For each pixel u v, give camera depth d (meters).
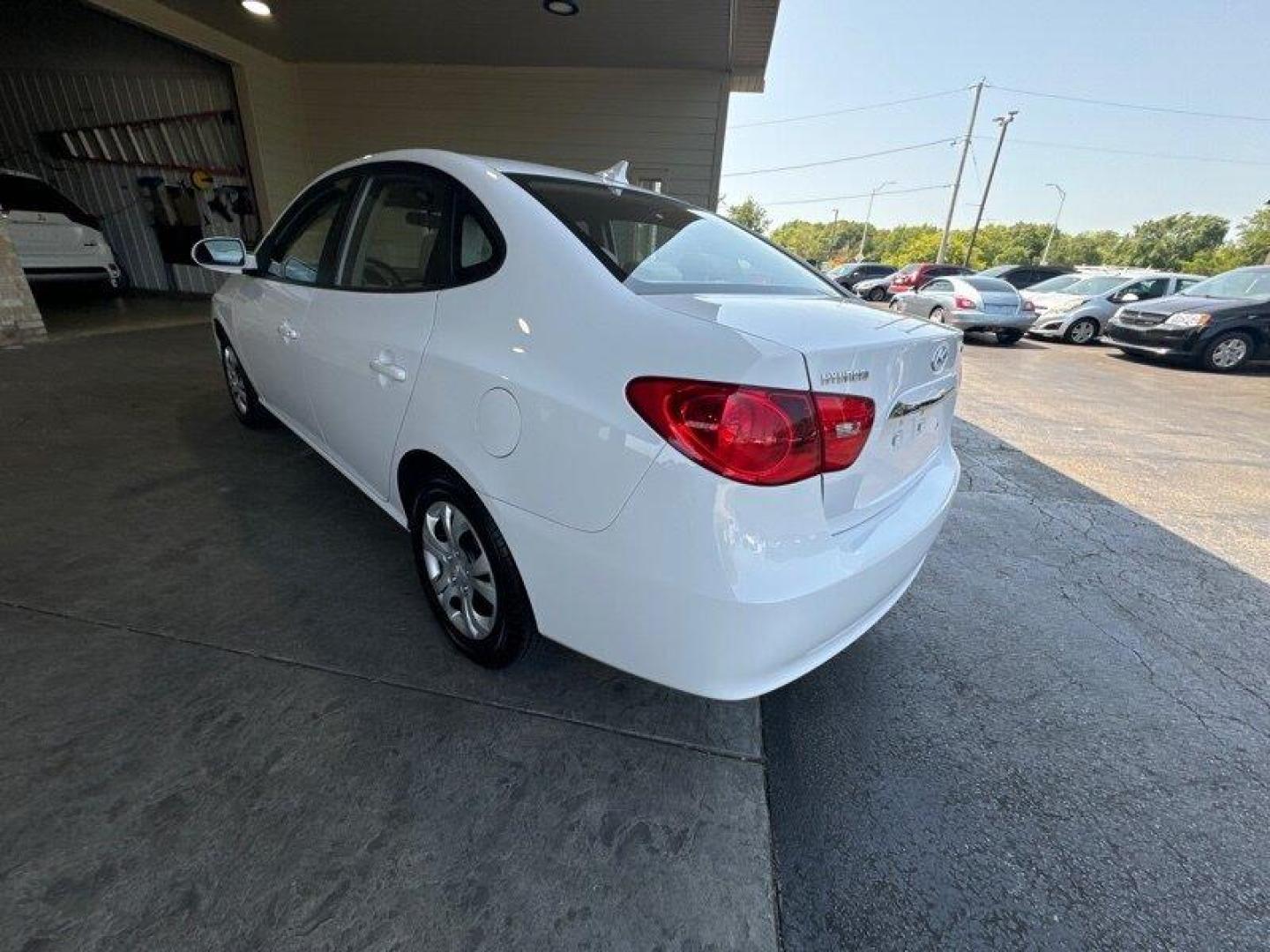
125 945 1.07
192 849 1.24
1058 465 4.16
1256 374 8.47
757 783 1.52
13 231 6.70
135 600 2.01
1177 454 4.52
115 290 8.95
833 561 1.28
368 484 2.23
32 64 8.02
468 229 1.67
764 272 1.88
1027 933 1.22
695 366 1.16
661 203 2.12
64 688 1.62
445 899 1.20
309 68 7.89
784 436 1.14
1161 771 1.63
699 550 1.17
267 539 2.45
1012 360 9.18
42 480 2.85
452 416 1.57
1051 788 1.56
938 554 2.80
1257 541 3.05
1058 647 2.15
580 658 1.89
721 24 5.91
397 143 8.06
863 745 1.66
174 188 8.38
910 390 1.47
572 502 1.32
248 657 1.79
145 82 7.79
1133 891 1.31
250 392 3.40
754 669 1.27
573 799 1.43
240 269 2.79
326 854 1.26
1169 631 2.27
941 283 11.55
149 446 3.31
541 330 1.40
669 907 1.22
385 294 1.89
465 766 1.49
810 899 1.25
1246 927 1.25
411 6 5.86
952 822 1.45
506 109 7.73
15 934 1.07
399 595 2.13
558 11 5.78
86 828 1.26
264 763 1.45
